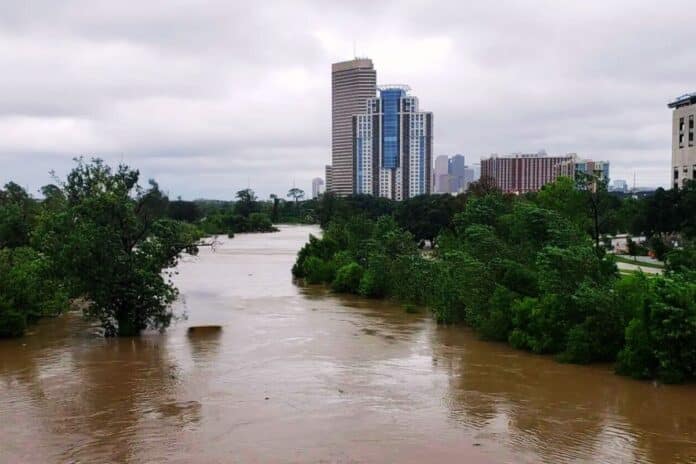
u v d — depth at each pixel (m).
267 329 40.78
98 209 40.16
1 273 39.69
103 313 39.25
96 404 25.00
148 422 22.88
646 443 20.91
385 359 32.56
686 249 41.94
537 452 20.16
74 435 21.62
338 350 34.66
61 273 38.22
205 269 82.31
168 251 41.41
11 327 38.00
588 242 40.72
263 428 22.25
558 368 30.48
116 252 38.56
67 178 43.03
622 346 30.64
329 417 23.44
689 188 83.19
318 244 73.31
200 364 31.44
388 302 53.34
